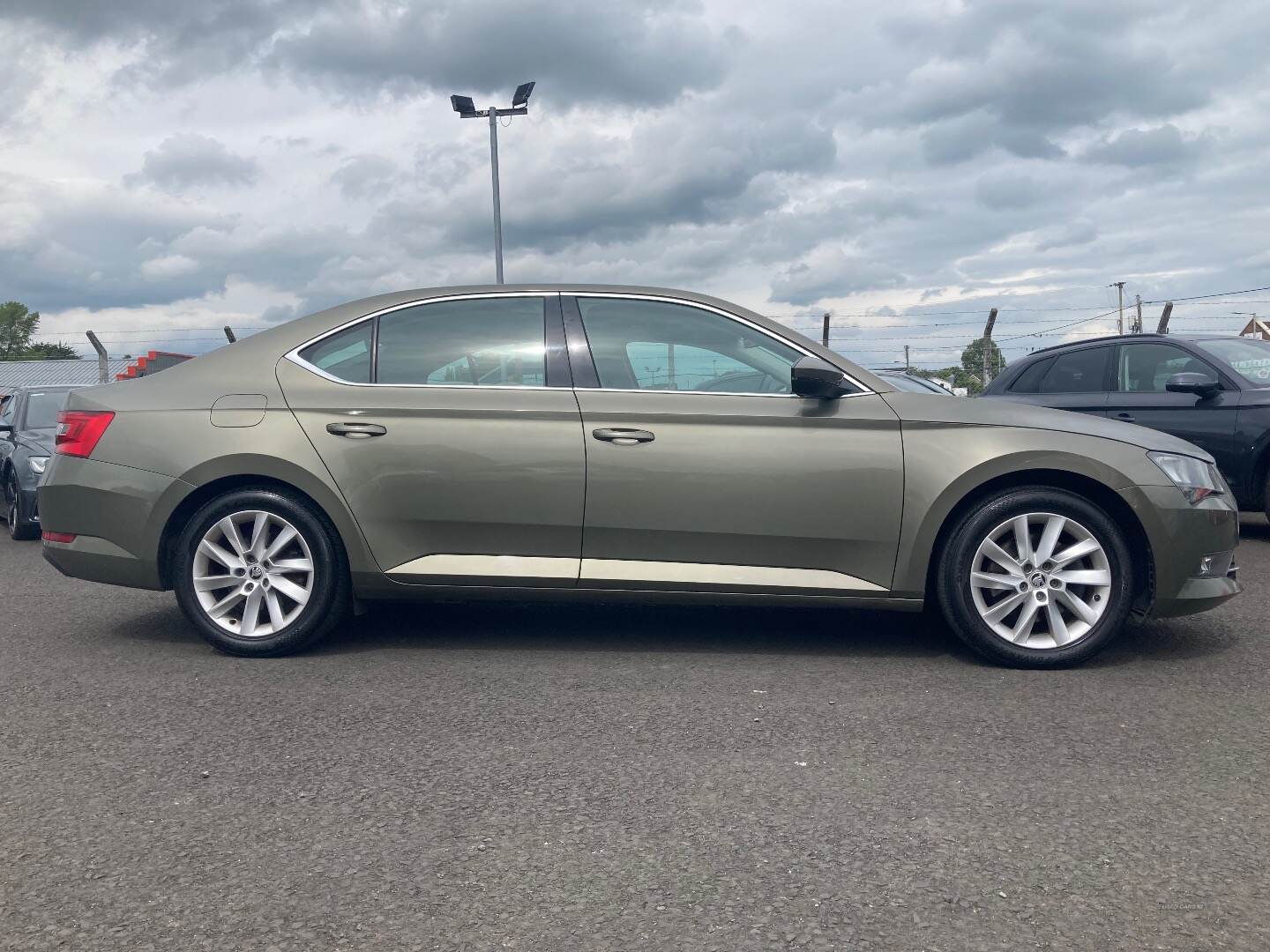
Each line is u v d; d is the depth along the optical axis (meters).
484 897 2.48
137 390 4.99
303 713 3.95
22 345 119.69
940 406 4.69
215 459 4.75
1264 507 8.09
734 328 4.84
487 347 4.85
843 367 4.75
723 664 4.61
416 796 3.11
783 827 2.87
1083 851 2.71
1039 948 2.24
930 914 2.38
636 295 4.92
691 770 3.31
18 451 10.06
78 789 3.19
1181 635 5.14
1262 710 3.90
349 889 2.52
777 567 4.65
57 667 4.67
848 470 4.57
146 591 6.68
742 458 4.60
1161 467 4.54
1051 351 9.30
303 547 4.77
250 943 2.28
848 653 4.80
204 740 3.64
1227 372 8.22
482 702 4.07
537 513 4.67
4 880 2.59
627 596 4.70
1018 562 4.53
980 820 2.91
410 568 4.73
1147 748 3.49
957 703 4.01
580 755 3.46
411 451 4.69
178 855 2.72
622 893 2.49
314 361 4.91
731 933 2.31
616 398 4.70
